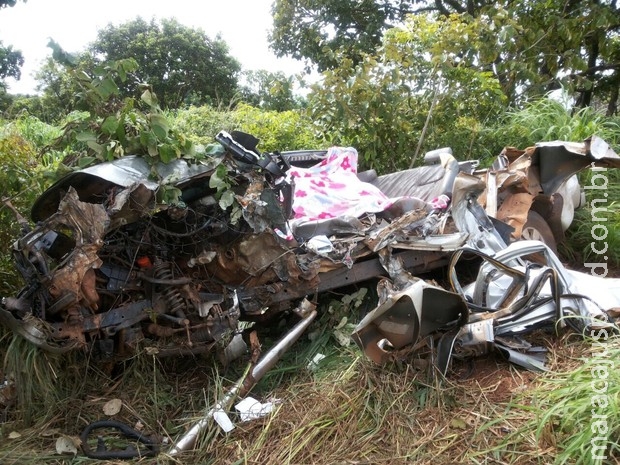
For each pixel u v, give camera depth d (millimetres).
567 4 9336
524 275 3457
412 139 6883
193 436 2912
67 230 3355
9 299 2943
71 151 4238
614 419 2410
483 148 6863
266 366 3262
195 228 3328
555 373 3113
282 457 2732
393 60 6469
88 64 3506
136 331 3180
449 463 2576
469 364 3424
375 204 4305
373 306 3922
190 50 22172
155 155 3209
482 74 6875
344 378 3203
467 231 4012
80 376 3291
